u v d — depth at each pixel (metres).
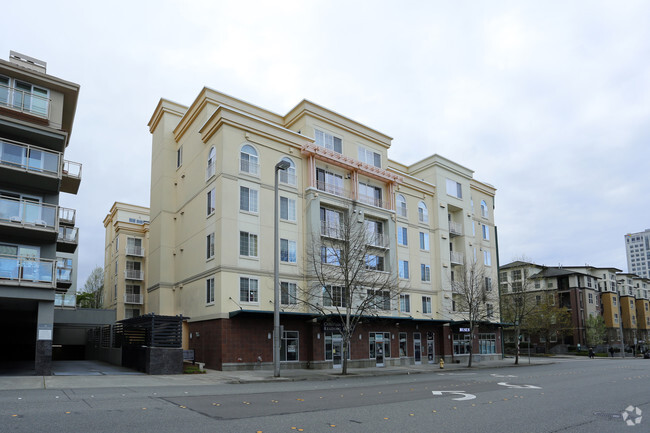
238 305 28.59
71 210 32.66
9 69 23.89
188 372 25.31
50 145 25.38
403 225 40.72
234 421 10.20
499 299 47.31
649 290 100.50
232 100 34.41
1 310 27.31
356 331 34.09
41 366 22.23
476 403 13.73
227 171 29.69
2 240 23.84
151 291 36.66
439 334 41.84
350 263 31.52
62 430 8.88
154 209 37.91
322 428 9.61
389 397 15.12
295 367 30.12
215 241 29.31
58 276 34.47
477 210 50.62
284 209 32.06
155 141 39.50
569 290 75.62
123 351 29.45
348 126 37.38
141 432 8.87
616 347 72.12
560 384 20.17
